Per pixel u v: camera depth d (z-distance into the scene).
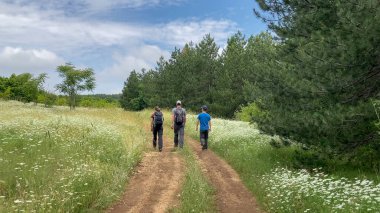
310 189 7.99
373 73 9.59
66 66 46.28
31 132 13.48
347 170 10.73
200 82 60.72
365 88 9.89
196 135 23.27
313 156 10.83
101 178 9.19
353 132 9.80
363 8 8.67
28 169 8.62
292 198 7.80
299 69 10.44
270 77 11.88
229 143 17.61
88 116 24.31
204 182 10.13
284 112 11.28
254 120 12.83
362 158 10.91
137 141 16.45
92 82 47.19
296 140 10.99
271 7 13.05
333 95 9.81
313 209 7.15
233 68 55.91
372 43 8.68
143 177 11.17
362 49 8.79
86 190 8.02
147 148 16.88
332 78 9.39
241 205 8.68
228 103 55.00
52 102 50.84
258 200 8.97
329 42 9.23
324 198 7.38
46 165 8.98
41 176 8.10
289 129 10.88
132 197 8.99
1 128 14.48
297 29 11.59
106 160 11.61
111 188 8.94
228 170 12.77
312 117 9.76
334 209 6.70
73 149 11.57
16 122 16.17
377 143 10.22
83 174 8.47
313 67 9.68
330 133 9.93
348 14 8.64
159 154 15.61
